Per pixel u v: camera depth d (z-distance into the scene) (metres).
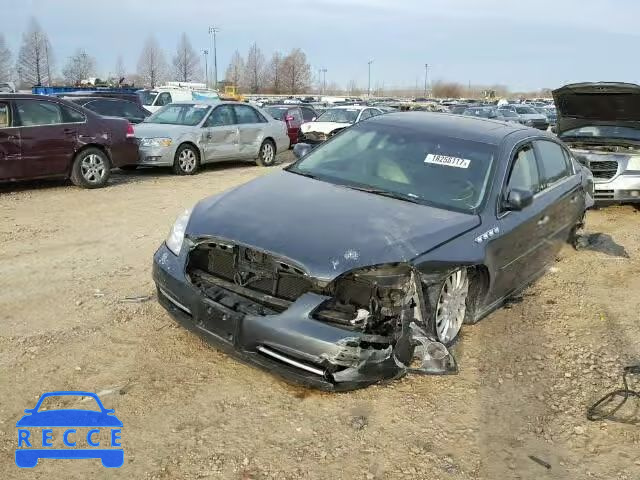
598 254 7.02
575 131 10.05
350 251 3.38
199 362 3.86
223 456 2.98
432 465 3.01
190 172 11.99
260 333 3.29
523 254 4.79
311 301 3.28
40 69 55.38
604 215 9.39
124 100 14.94
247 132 13.26
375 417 3.40
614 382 3.95
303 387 3.63
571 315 5.09
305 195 4.16
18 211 7.84
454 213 4.16
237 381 3.67
